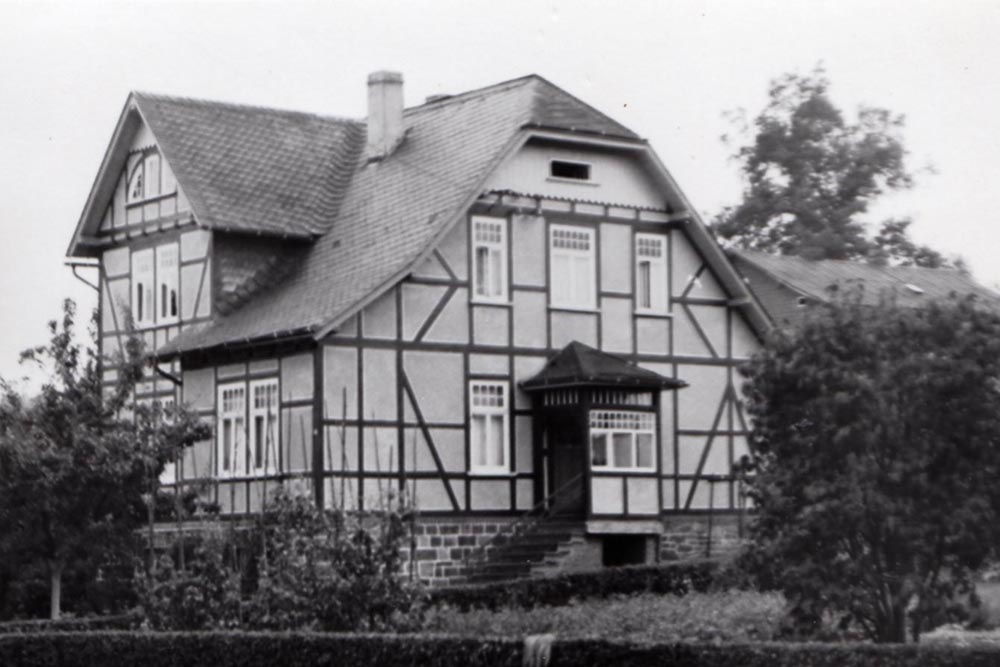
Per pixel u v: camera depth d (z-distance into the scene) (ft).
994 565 94.73
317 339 131.44
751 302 151.23
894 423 83.56
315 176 156.15
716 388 150.82
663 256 149.48
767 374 85.97
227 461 141.18
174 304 150.92
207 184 149.07
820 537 84.64
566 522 137.59
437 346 137.59
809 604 86.89
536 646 75.20
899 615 84.58
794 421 86.43
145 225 154.20
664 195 149.79
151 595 99.71
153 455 123.65
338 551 95.35
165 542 134.10
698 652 71.46
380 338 135.13
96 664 93.91
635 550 141.18
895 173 218.18
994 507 83.56
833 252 211.61
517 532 138.00
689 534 146.41
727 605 115.96
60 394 123.54
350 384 133.59
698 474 148.46
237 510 138.92
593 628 108.78
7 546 121.90
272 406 136.67
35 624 109.60
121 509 123.24
